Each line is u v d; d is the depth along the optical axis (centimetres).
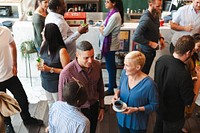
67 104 205
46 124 366
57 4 330
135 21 471
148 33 349
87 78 254
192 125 369
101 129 362
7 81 315
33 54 454
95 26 435
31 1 519
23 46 437
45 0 385
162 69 259
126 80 255
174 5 492
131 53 241
